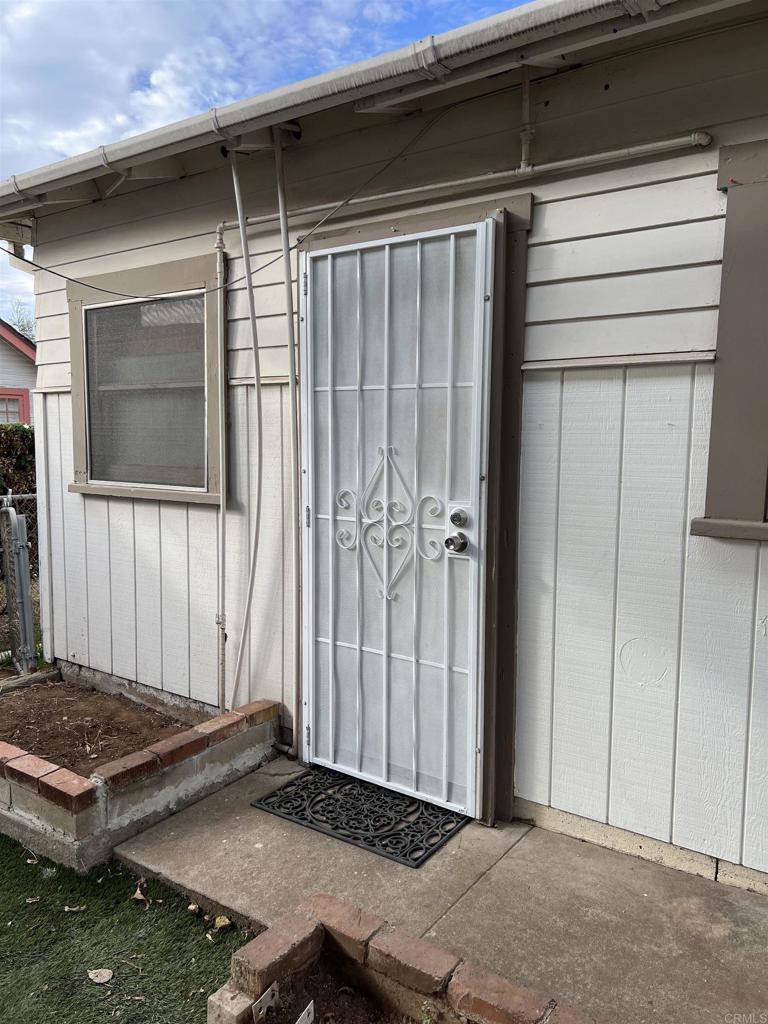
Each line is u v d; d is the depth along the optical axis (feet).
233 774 10.71
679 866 8.30
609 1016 6.11
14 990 6.85
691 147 7.57
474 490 9.00
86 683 14.94
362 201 9.96
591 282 8.30
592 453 8.45
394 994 6.36
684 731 8.13
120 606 14.06
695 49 7.48
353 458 10.21
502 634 9.20
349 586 10.39
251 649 12.00
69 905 8.14
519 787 9.38
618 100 7.95
